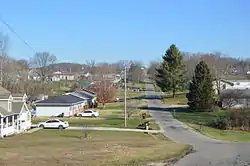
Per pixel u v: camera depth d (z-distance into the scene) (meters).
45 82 118.19
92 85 120.56
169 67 100.12
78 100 77.81
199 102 75.38
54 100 71.06
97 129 49.38
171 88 100.81
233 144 39.31
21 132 45.41
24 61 132.62
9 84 85.75
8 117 42.78
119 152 29.48
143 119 63.06
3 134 40.66
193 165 26.83
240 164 27.62
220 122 54.56
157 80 103.44
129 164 25.42
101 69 193.50
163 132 48.09
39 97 94.19
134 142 36.28
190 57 170.50
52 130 48.09
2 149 29.56
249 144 39.53
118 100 103.12
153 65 181.12
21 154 27.34
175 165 26.53
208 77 76.25
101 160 26.00
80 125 54.53
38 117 68.50
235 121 54.12
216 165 27.08
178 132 48.47
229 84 100.44
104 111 78.62
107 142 35.56
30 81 99.69
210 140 42.25
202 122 59.69
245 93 81.12
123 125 54.56
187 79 108.31
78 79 176.88
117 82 162.00
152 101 100.19
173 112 75.12
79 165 24.03
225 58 157.12
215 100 79.44
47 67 129.62
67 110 70.25
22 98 49.56
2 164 23.48
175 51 99.62
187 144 37.88
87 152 29.00
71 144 33.62
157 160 27.56
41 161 24.86
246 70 172.62
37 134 43.12
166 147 33.72
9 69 94.44
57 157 26.47
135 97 113.12
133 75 176.75
